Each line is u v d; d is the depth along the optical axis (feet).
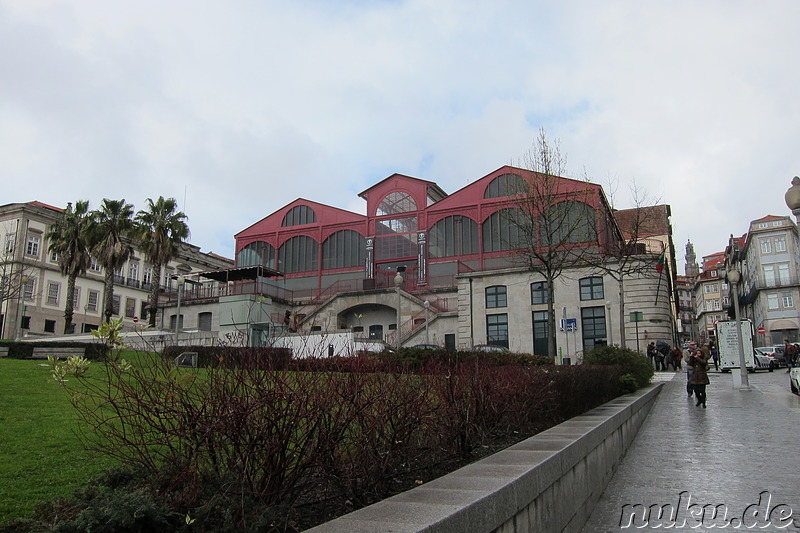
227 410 11.89
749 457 29.99
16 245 184.03
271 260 184.65
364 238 173.78
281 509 11.82
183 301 167.32
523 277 130.52
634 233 99.71
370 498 14.44
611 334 120.26
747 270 273.75
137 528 10.43
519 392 25.29
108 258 142.00
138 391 12.50
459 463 19.63
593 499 21.77
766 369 130.41
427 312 132.26
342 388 14.08
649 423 45.03
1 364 46.91
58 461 17.58
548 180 87.56
